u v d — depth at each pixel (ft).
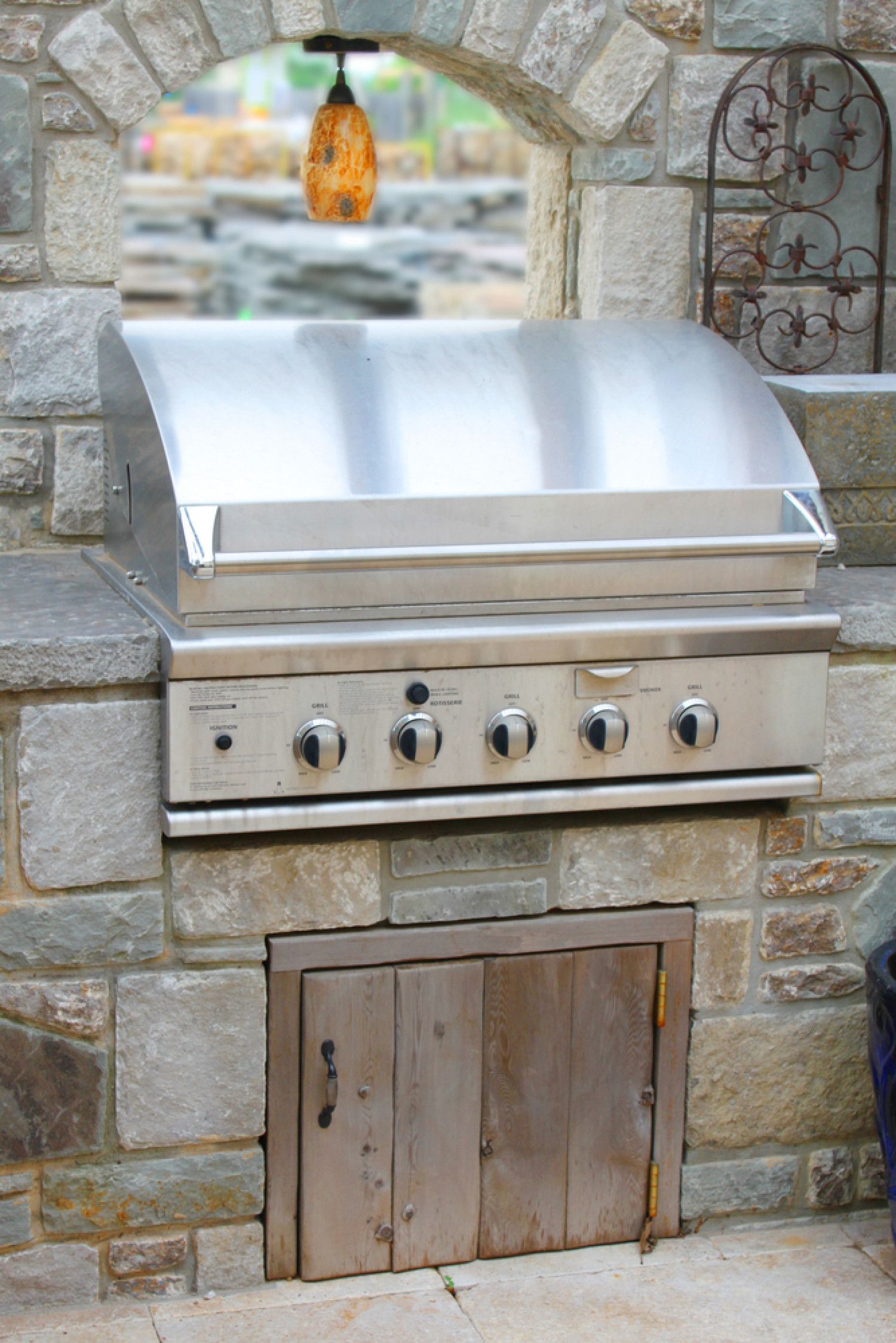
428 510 6.98
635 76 9.29
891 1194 7.73
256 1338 7.23
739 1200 8.29
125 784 7.02
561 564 7.20
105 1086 7.32
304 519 6.82
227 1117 7.47
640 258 9.61
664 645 7.31
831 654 7.86
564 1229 8.06
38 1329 7.29
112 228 8.75
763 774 7.75
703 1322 7.45
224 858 7.22
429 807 7.20
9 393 8.79
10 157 8.52
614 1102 8.02
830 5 9.55
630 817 7.78
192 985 7.29
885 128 9.73
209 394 7.18
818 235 9.89
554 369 7.82
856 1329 7.43
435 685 7.07
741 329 9.84
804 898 8.13
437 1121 7.72
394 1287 7.70
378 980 7.50
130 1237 7.51
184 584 6.70
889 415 8.45
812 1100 8.32
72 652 6.75
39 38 8.43
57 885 7.05
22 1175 7.31
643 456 7.40
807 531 7.39
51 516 9.01
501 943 7.66
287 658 6.80
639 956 7.90
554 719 7.29
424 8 8.90
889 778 8.11
